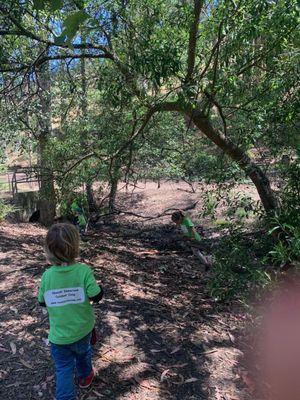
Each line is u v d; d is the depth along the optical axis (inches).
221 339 167.3
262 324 152.5
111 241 400.8
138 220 531.8
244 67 191.0
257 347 157.8
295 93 173.3
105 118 308.7
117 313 181.2
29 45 225.1
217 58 169.5
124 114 288.2
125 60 200.5
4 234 363.3
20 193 497.4
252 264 161.0
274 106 179.9
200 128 229.1
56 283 106.8
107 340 156.7
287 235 139.7
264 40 176.6
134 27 181.2
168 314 188.5
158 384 133.2
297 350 147.9
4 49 199.9
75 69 281.9
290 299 142.6
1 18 171.3
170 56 151.6
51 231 107.5
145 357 147.9
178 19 194.9
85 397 123.1
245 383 136.6
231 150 230.2
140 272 278.1
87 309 109.6
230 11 148.9
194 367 144.4
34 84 251.6
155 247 397.4
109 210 470.0
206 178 263.4
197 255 293.1
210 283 183.2
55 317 107.7
